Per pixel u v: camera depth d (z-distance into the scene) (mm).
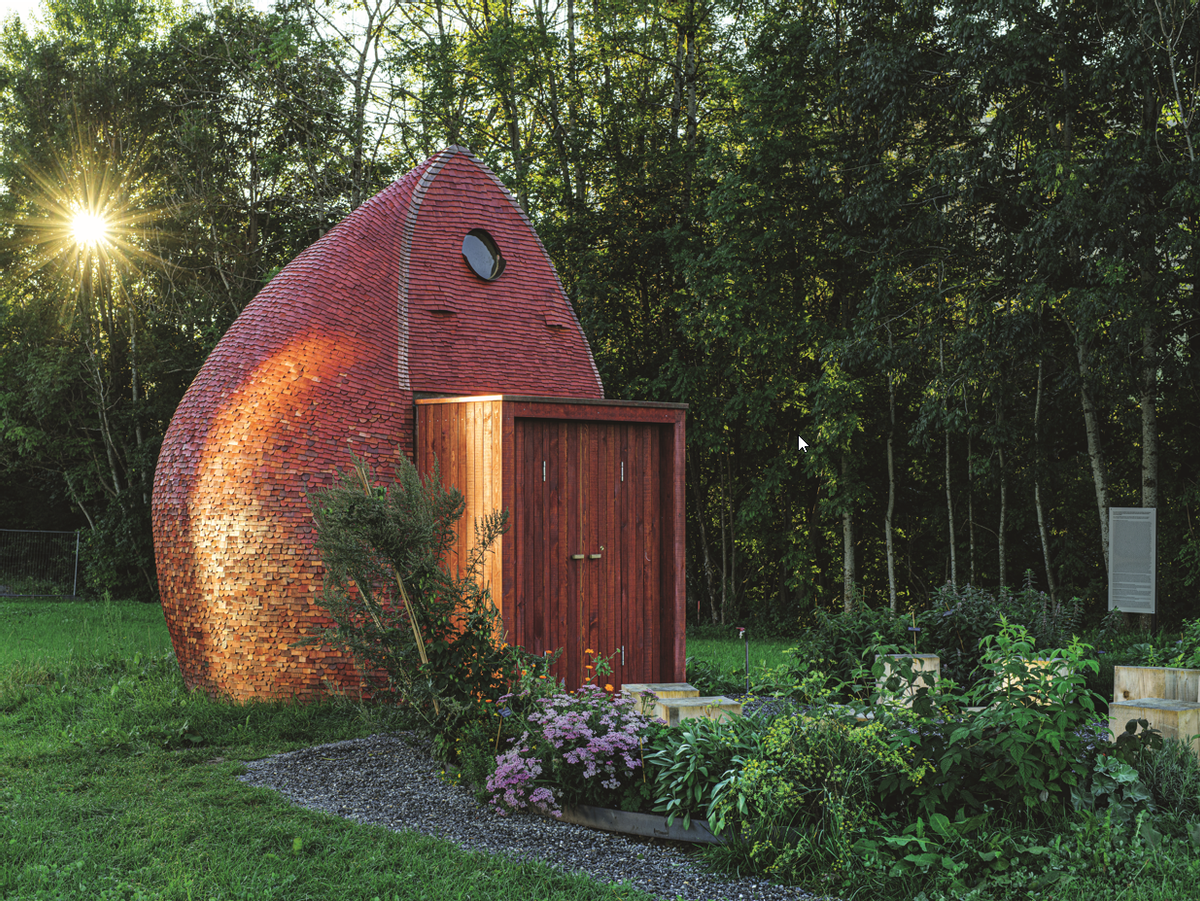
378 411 10297
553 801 5883
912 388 22516
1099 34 17281
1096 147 18078
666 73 26406
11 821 5773
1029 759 5090
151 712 9141
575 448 9547
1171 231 14914
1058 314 18500
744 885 4910
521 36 23672
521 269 12359
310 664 9508
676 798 5617
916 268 19641
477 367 11344
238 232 29031
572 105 25516
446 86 24297
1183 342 18031
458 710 6887
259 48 25266
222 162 28297
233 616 9570
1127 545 15969
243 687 9547
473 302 11727
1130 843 4953
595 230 24297
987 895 4547
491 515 7770
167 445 10469
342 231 11211
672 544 9977
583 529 9539
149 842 5457
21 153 28594
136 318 30297
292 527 9594
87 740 8094
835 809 5039
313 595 9539
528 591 9078
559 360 12219
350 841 5480
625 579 9797
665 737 6145
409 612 7219
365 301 10766
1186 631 10398
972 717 5496
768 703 8180
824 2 21484
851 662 10312
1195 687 7543
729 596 25078
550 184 25375
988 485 22234
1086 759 5438
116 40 29547
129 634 16312
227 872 4945
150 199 29016
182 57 28719
